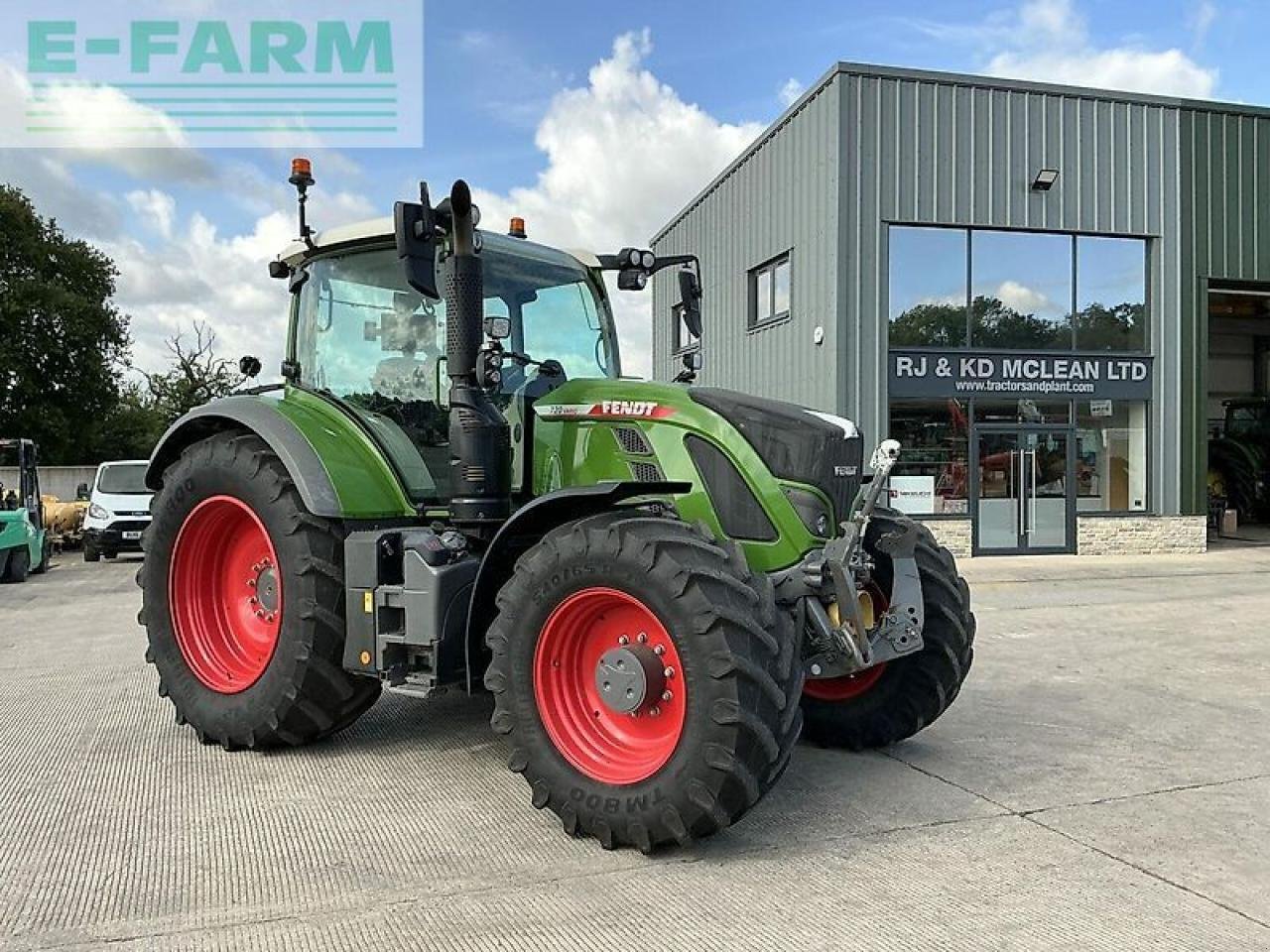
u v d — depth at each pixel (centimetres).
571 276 546
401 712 577
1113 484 1584
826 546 405
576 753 374
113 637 869
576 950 289
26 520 1438
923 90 1470
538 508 400
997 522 1533
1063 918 310
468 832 382
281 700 471
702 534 367
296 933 299
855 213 1455
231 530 522
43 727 543
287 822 393
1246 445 2128
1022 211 1512
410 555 431
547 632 378
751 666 338
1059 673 688
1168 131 1566
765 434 424
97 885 334
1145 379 1575
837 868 349
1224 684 653
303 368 550
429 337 496
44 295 2827
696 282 558
